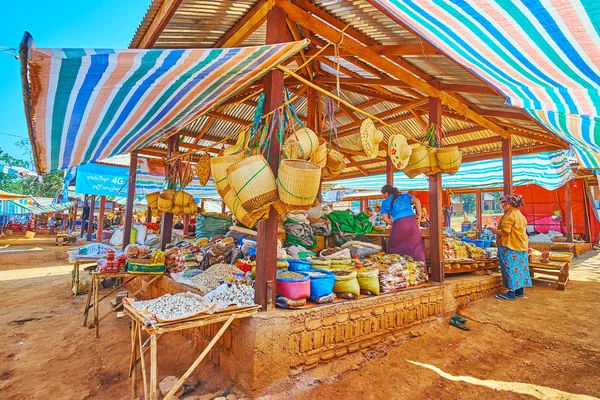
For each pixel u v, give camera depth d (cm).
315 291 337
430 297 443
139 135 395
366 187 1361
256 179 269
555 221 1395
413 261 477
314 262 404
